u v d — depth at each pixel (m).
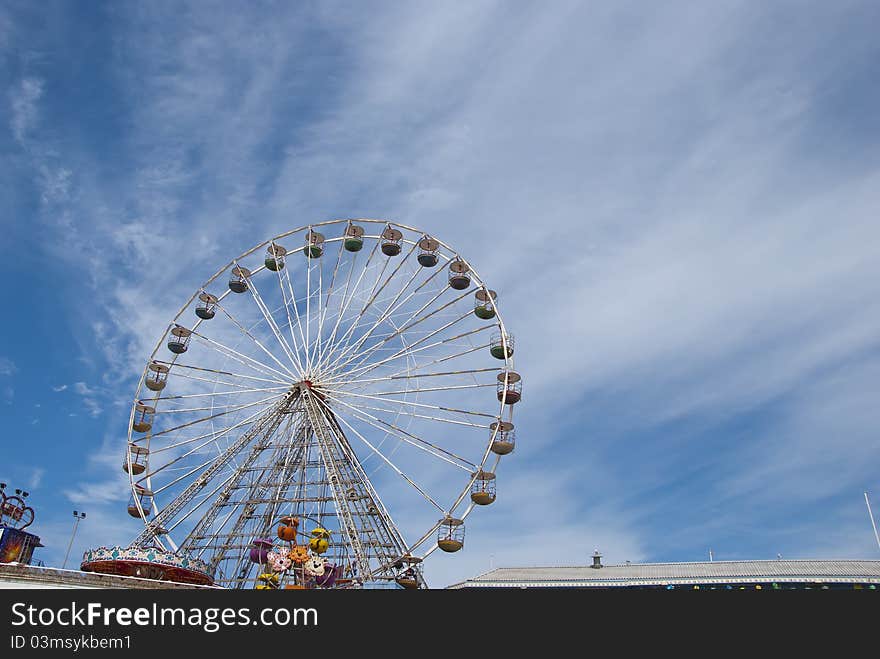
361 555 50.97
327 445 55.41
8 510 52.59
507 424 53.22
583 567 61.81
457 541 49.78
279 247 62.00
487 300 57.66
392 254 59.41
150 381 58.97
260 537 53.41
